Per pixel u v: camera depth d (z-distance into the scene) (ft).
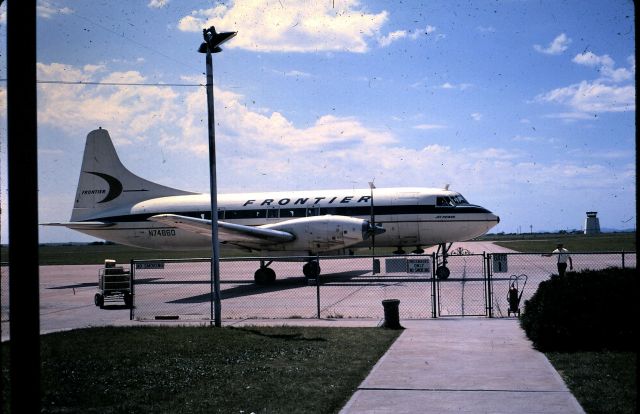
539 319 39.63
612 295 38.37
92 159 122.62
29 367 16.80
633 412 24.98
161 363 37.58
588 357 36.06
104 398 29.53
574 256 166.20
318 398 28.78
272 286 93.76
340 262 158.71
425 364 35.63
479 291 77.30
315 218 92.94
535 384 30.42
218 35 53.06
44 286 107.86
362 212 101.40
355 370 34.58
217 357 39.22
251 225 106.73
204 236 112.27
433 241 100.63
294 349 41.37
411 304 66.85
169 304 75.15
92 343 45.01
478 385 30.45
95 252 351.25
